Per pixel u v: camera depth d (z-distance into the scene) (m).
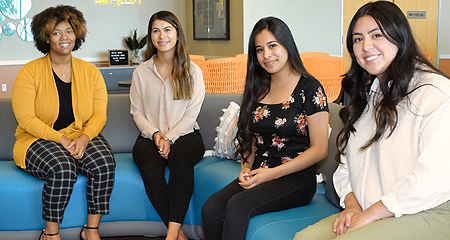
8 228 2.29
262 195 1.69
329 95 3.40
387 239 1.19
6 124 2.73
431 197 1.21
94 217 2.29
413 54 1.34
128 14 7.51
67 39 2.35
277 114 1.80
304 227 1.57
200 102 2.63
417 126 1.28
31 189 2.26
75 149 2.28
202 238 2.37
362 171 1.48
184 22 7.97
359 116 1.51
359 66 1.51
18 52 6.74
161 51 2.53
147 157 2.32
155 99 2.58
